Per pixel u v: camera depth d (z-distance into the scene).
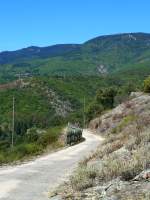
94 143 45.19
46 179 17.55
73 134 47.09
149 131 21.83
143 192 10.73
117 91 97.94
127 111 67.50
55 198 12.70
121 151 18.70
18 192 14.12
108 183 12.60
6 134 115.19
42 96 183.62
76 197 11.75
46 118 146.62
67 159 27.30
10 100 168.00
